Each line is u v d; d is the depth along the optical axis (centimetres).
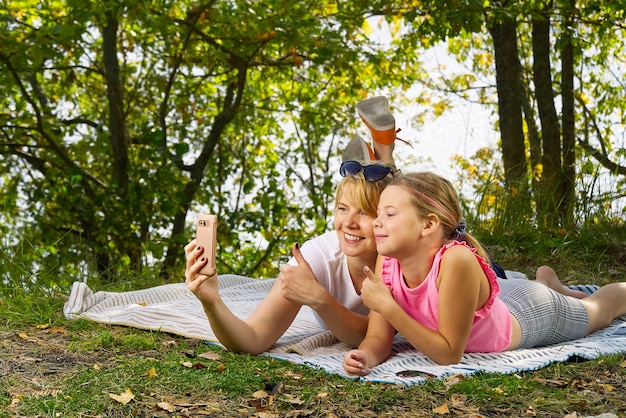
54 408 261
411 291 317
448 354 310
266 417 259
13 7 1034
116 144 1052
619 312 398
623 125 1355
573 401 273
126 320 385
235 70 1204
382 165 322
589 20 905
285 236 1173
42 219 995
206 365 312
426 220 308
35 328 378
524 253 647
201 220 314
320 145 1340
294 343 358
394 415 262
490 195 730
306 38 941
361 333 342
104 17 863
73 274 572
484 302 319
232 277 530
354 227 325
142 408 265
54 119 1064
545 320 356
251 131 1319
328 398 277
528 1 882
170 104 1173
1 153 1058
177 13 1105
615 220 689
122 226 952
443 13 859
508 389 282
